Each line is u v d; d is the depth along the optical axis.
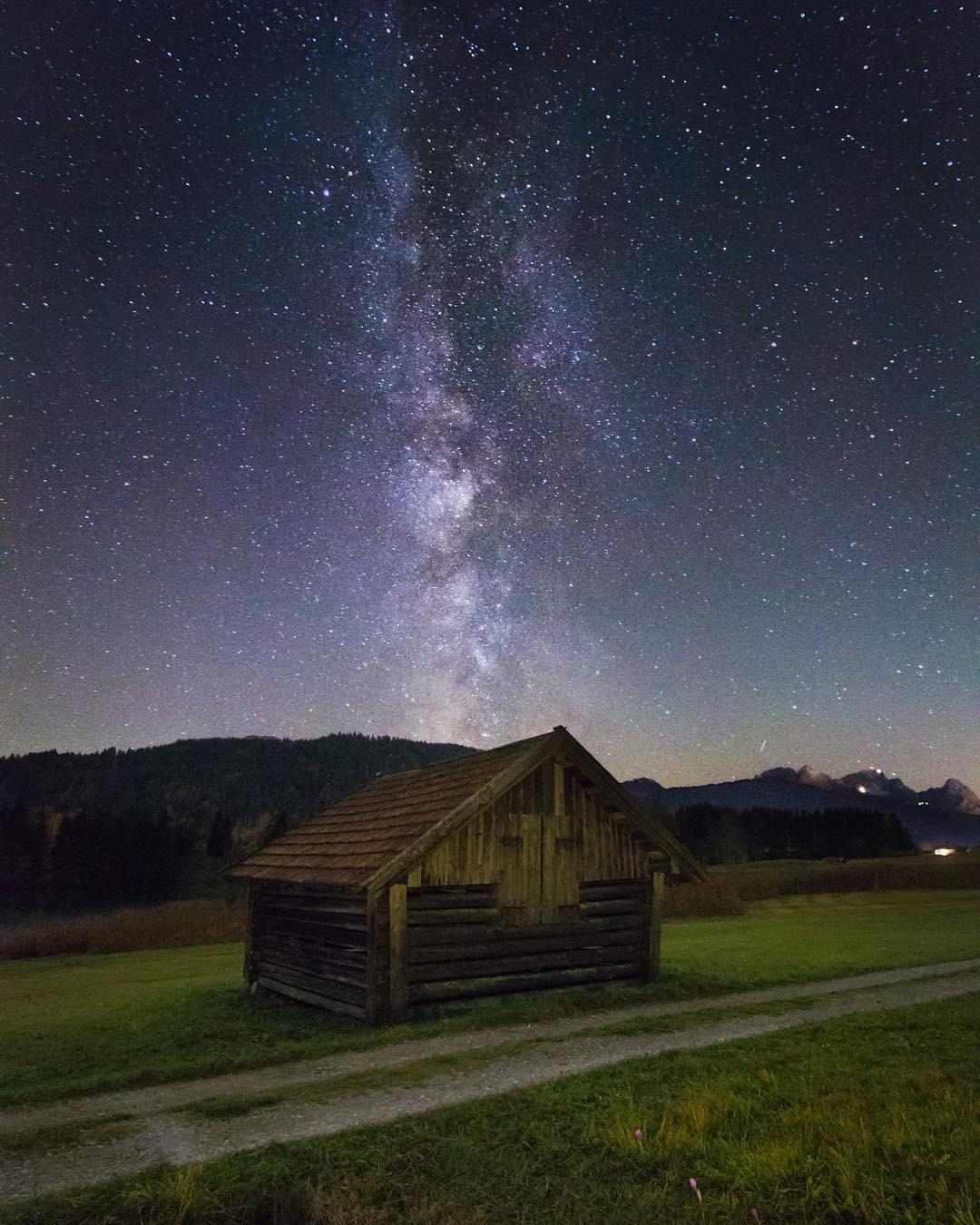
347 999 15.23
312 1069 11.26
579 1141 7.82
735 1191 6.61
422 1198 6.80
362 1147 7.82
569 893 16.84
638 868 17.84
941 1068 9.94
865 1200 6.26
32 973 27.48
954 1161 6.81
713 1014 14.17
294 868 17.30
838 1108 8.30
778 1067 10.17
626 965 17.41
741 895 50.22
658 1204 6.47
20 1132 8.84
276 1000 17.61
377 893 14.57
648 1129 7.92
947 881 55.75
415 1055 11.73
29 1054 13.57
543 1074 10.38
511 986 15.73
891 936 26.66
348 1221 6.45
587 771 17.12
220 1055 12.40
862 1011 14.09
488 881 15.72
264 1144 8.12
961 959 20.66
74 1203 6.77
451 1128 8.30
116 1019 16.30
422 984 14.83
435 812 15.71
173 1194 6.79
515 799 16.36
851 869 58.75
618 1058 11.13
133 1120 9.16
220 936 36.06
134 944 35.12
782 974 18.56
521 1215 6.48
